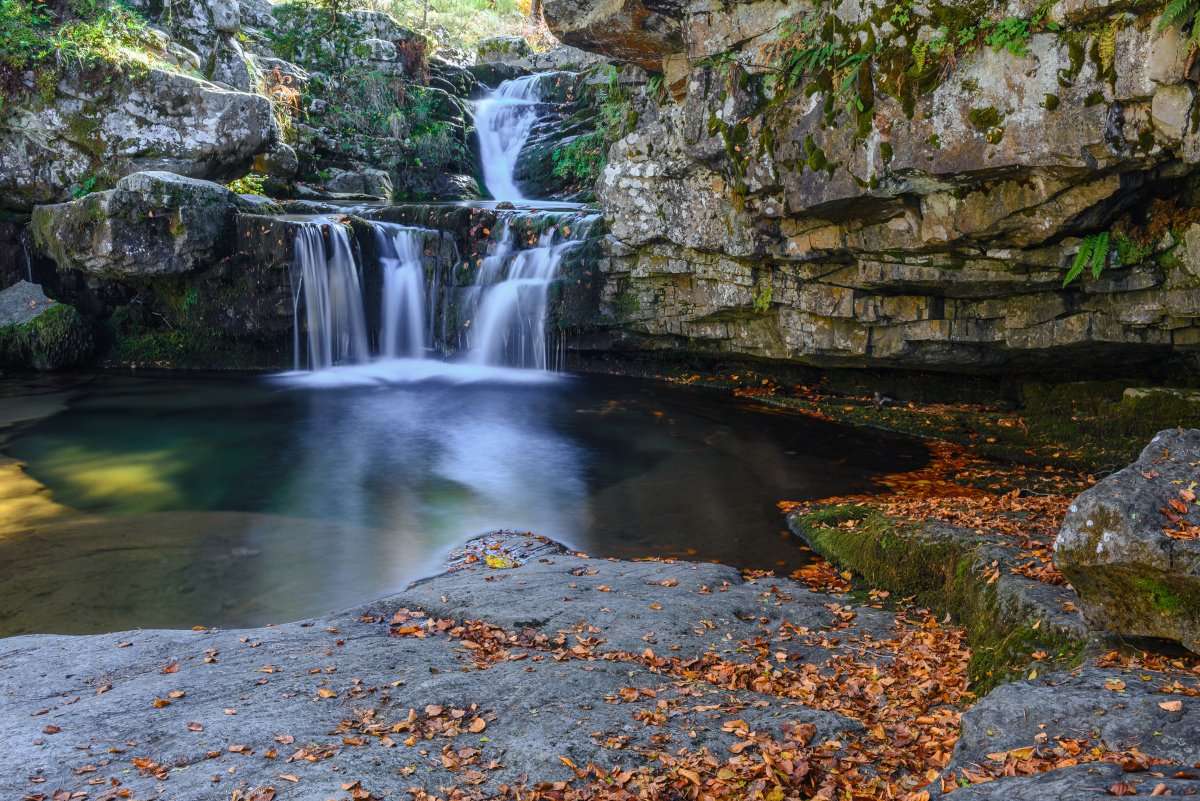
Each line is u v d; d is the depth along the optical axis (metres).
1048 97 7.71
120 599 6.72
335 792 3.46
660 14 10.89
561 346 15.82
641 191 13.19
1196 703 3.37
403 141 21.86
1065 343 10.06
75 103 16.34
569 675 4.62
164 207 14.93
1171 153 7.45
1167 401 10.01
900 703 4.52
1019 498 8.21
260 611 6.54
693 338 14.45
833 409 12.82
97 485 9.59
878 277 10.62
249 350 16.47
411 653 5.07
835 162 9.46
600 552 7.80
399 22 23.89
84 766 3.74
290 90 20.89
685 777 3.58
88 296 16.95
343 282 16.06
